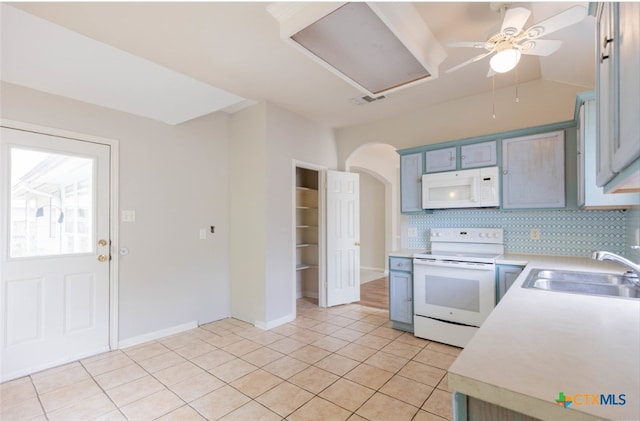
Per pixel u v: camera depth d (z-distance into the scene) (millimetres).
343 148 4617
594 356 807
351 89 3207
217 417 1947
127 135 3100
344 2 1567
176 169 3473
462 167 3217
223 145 3934
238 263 3842
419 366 2580
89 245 2854
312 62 2604
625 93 751
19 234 2498
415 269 3209
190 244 3574
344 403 2078
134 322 3107
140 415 1976
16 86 2496
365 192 7504
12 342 2449
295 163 3916
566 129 2684
